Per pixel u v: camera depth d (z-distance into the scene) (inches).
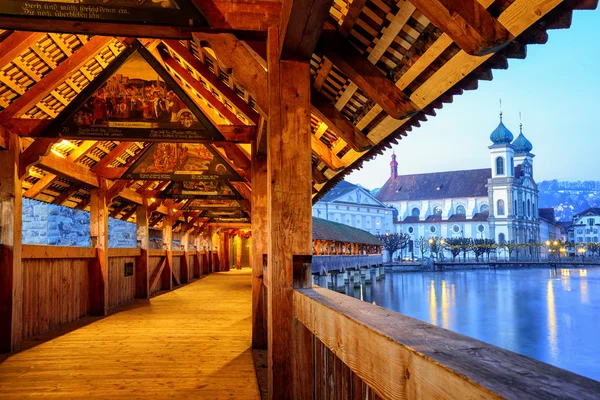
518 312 1366.9
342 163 297.3
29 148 303.9
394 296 1705.2
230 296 644.1
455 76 149.2
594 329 1136.2
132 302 571.5
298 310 142.9
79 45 319.9
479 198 4202.8
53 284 386.9
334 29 178.5
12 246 299.0
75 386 223.0
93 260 460.1
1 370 253.6
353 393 85.9
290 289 159.8
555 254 4205.2
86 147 401.7
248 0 171.6
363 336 72.6
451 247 3718.0
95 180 442.0
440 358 50.1
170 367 259.4
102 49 335.3
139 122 301.3
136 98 302.2
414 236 4333.2
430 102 169.0
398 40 163.2
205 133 304.8
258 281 310.2
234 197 527.8
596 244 4387.3
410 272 3090.6
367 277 1931.6
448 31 118.4
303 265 160.7
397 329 68.3
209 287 783.1
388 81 176.4
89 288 458.0
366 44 175.9
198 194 526.3
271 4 172.1
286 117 166.4
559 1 106.0
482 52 119.7
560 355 902.4
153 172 420.5
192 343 327.0
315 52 197.9
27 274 346.3
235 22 171.5
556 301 1589.6
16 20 165.8
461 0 115.9
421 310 1391.5
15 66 290.2
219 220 1009.5
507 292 1845.5
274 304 159.3
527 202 4190.5
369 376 69.7
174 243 901.8
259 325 309.4
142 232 605.6
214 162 419.5
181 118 303.6
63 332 370.0
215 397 205.5
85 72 346.0
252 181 313.1
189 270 955.3
